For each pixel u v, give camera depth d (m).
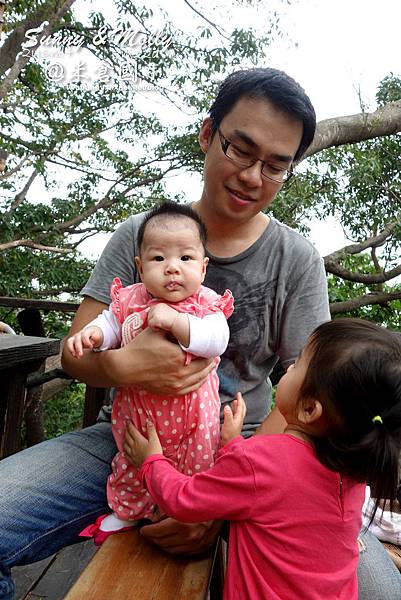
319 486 1.31
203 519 1.34
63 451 1.79
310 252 1.96
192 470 1.59
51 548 1.71
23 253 8.51
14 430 3.06
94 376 1.63
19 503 1.61
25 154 9.17
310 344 1.41
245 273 1.92
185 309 1.56
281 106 1.70
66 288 8.91
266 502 1.31
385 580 1.64
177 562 1.46
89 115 9.82
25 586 2.43
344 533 1.34
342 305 6.56
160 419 1.57
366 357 1.28
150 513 1.61
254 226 1.96
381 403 1.26
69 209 9.53
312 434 1.37
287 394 1.41
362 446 1.26
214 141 1.81
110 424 1.96
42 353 3.02
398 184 7.38
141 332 1.57
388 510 2.29
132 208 10.09
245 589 1.32
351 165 6.97
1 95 7.80
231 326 1.91
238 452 1.34
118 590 1.32
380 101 7.85
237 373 1.94
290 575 1.29
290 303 1.93
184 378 1.51
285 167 1.78
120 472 1.63
